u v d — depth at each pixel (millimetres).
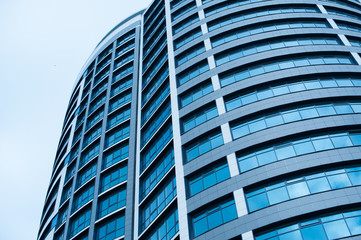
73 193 52250
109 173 50219
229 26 49719
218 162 34750
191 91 44000
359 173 30797
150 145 46531
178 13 60062
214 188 32688
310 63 42500
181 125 40438
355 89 38219
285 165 31547
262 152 33812
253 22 49250
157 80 53656
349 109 36688
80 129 64562
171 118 42750
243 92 39844
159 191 39938
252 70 42344
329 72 40031
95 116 62750
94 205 46781
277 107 36719
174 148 38531
